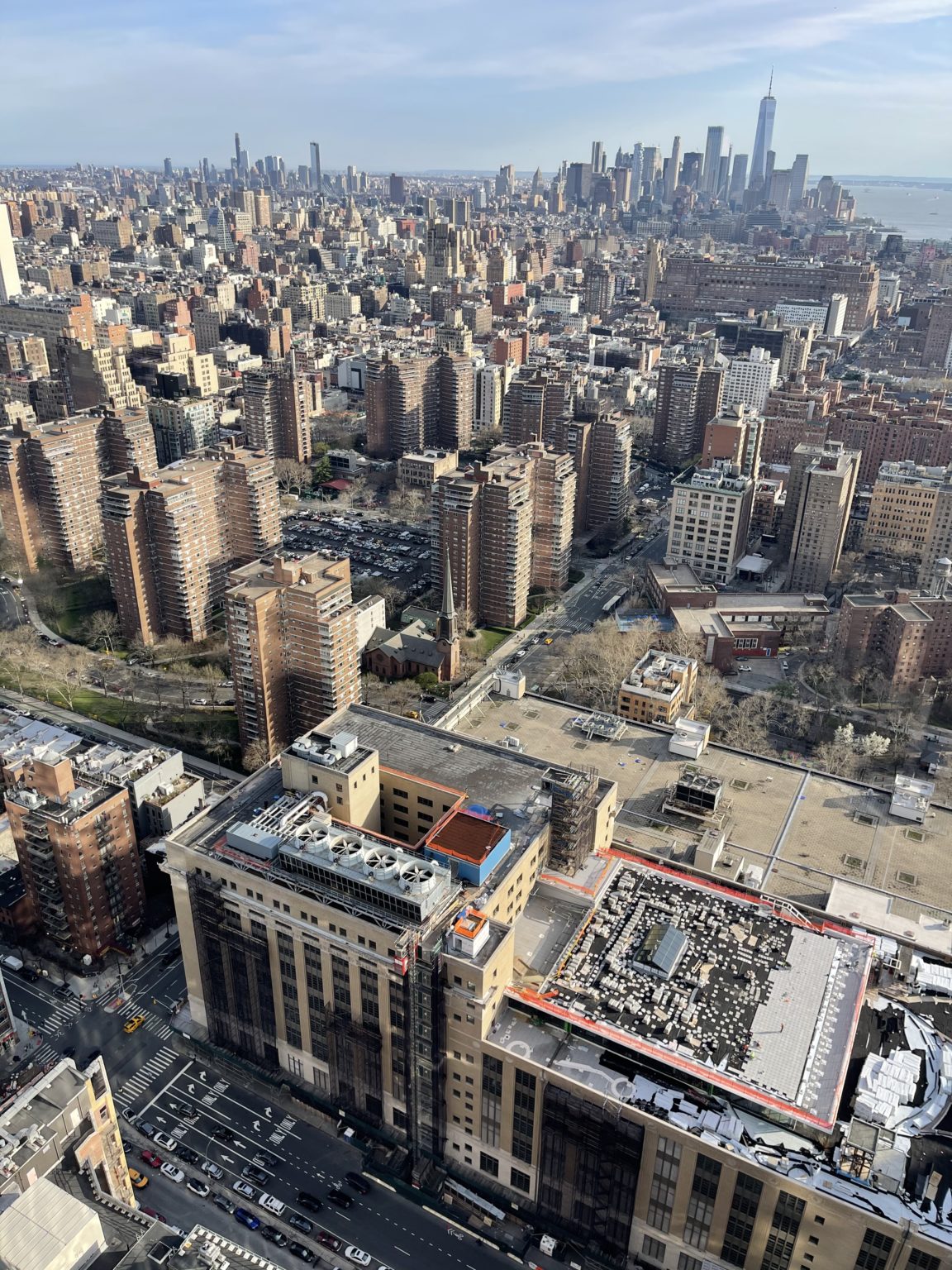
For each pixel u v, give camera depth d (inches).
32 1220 5408.5
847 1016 7342.5
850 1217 6067.9
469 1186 7795.3
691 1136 6461.6
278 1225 7642.7
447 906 7431.1
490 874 7805.1
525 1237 7578.7
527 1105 7204.7
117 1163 6924.2
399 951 7003.0
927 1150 6392.7
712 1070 6825.8
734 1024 7239.2
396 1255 7465.6
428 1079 7544.3
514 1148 7524.6
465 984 7022.6
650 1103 6747.1
